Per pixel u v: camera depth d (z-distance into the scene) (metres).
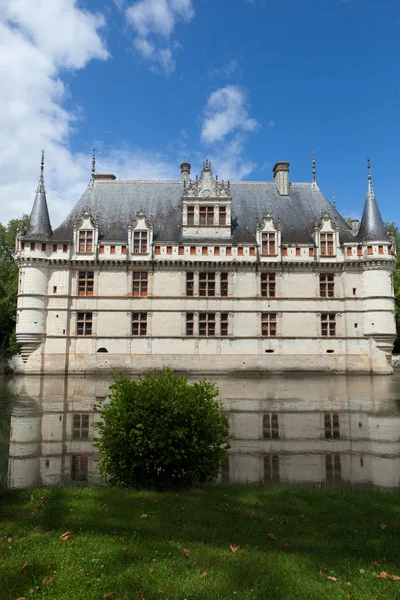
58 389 31.75
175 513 8.48
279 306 46.56
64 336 45.12
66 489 9.96
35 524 7.84
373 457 13.92
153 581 6.03
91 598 5.68
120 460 10.63
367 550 7.05
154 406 10.70
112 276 46.16
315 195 52.22
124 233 47.81
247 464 13.20
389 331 45.56
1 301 53.97
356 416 20.70
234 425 18.67
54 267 45.97
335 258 47.06
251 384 35.62
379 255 46.03
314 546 7.16
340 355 46.16
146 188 51.34
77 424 18.73
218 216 47.91
